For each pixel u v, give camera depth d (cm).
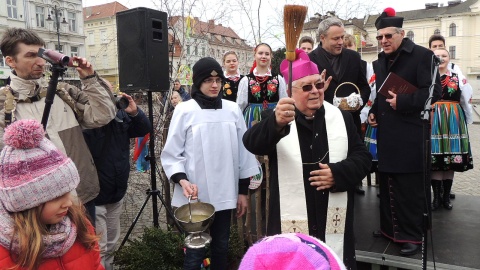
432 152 385
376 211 383
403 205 291
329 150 210
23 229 143
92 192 248
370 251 292
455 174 755
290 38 180
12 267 143
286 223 209
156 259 307
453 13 4462
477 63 4450
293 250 98
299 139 211
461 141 389
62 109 237
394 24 291
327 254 101
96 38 2502
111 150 301
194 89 277
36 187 143
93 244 171
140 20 327
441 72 404
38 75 228
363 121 430
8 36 219
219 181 267
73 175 154
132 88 340
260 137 196
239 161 284
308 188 208
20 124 146
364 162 212
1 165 144
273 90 403
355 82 367
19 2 2947
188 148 269
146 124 324
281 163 211
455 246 298
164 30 345
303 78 204
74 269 162
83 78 242
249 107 411
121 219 486
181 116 270
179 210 259
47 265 154
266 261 96
